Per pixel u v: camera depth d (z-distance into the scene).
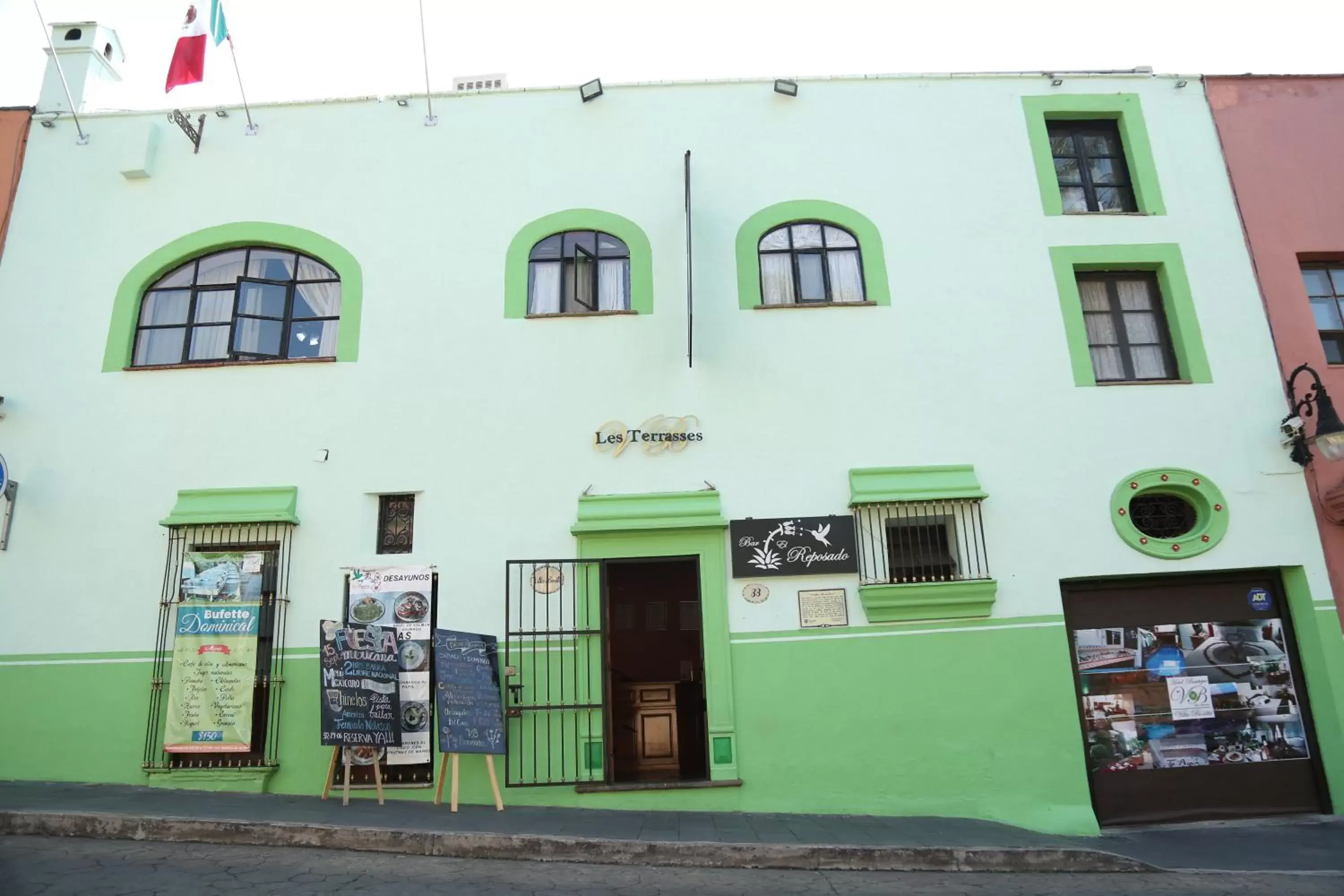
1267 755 9.62
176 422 10.10
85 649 9.47
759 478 9.88
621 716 10.34
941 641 9.48
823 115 11.20
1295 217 11.04
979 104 11.33
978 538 9.73
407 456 9.96
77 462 10.00
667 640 10.56
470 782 9.12
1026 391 10.24
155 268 10.67
